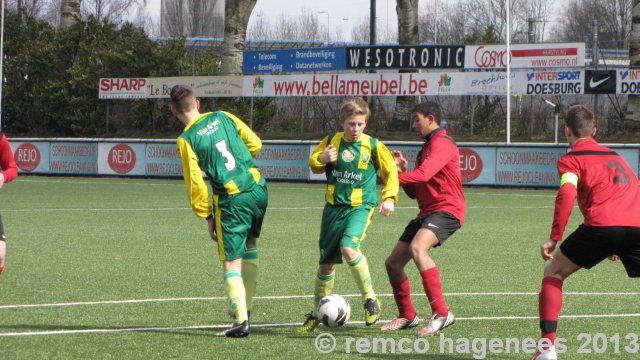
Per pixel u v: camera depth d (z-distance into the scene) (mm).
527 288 25906
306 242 37312
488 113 98375
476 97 102188
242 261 20047
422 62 92625
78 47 113000
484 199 61344
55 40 112938
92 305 22547
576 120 17047
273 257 32562
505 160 71000
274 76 97812
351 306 22984
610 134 92250
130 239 38031
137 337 18641
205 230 41812
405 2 99062
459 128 100312
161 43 111188
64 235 39375
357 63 95625
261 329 19781
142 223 45031
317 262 31250
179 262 30969
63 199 60125
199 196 18781
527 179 70125
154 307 22359
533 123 97062
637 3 89000
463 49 90625
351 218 19297
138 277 27453
